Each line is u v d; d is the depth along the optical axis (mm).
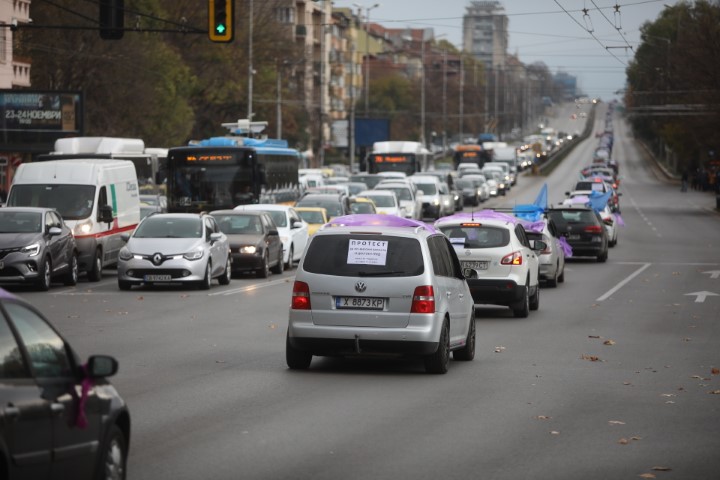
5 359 15555
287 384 33500
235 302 60906
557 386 33875
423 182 163500
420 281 35125
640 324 52594
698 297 66875
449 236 54562
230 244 78375
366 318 35094
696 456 24172
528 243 58000
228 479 21375
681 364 39312
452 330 37219
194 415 28234
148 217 70875
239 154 103188
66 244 69625
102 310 56094
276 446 24547
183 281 67375
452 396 31750
